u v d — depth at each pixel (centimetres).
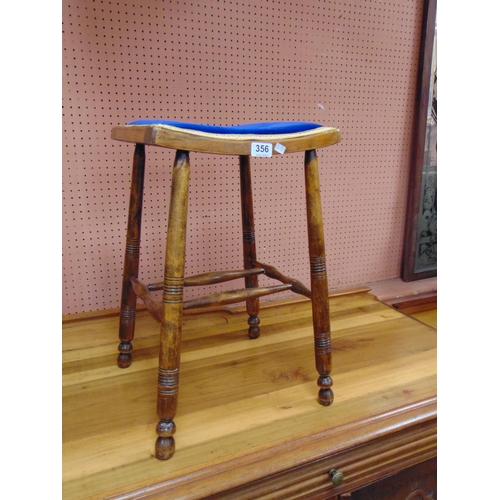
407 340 110
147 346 102
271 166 121
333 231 136
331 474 71
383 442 77
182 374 92
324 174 129
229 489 64
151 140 58
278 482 68
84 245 108
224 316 122
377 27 124
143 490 61
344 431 74
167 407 66
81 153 102
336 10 117
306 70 118
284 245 129
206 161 113
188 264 119
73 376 90
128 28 99
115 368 93
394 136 137
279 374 92
